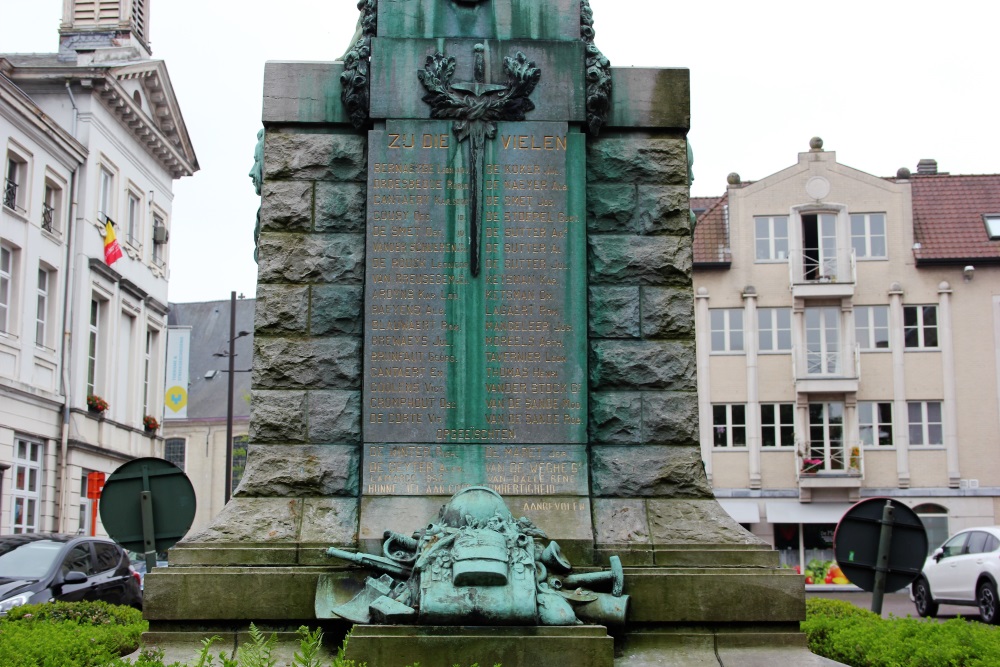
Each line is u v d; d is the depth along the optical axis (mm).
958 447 45062
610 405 10508
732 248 46281
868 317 45781
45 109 37750
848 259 45688
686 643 9586
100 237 38812
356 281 10594
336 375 10430
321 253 10609
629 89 10953
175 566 9703
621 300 10695
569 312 10398
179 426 66500
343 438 10336
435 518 9805
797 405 45531
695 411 10570
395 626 8688
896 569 12750
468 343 10320
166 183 45938
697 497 10398
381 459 10148
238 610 9484
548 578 9234
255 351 10477
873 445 45344
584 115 10672
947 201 47750
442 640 8625
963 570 24500
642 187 10875
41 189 34969
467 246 10430
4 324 33156
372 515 9945
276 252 10617
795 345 45625
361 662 8570
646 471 10398
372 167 10500
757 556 9977
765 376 45750
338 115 10789
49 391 35219
